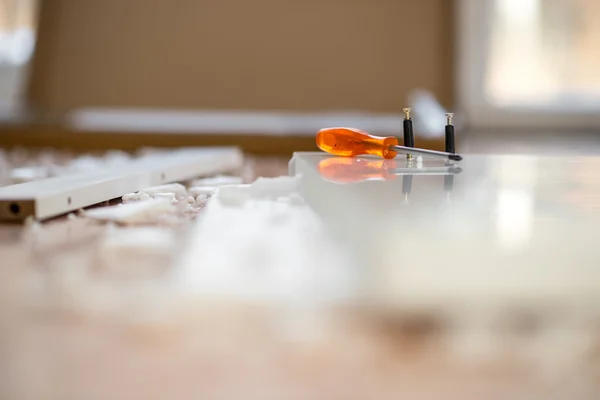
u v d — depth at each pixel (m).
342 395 0.41
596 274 0.61
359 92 2.99
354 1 2.98
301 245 0.80
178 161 1.36
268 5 2.99
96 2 2.96
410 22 2.97
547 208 0.85
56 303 0.59
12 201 0.92
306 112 2.99
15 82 2.99
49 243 0.84
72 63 2.96
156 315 0.56
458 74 3.01
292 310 0.56
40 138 2.68
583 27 3.04
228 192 1.06
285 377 0.45
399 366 0.46
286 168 1.67
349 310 0.56
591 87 3.04
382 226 0.76
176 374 0.46
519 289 0.59
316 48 2.99
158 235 0.85
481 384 0.43
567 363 0.45
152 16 2.99
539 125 3.05
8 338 0.51
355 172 1.05
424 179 1.01
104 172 1.16
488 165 1.18
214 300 0.59
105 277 0.68
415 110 2.87
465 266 0.62
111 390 0.43
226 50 3.01
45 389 0.43
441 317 0.53
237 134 2.61
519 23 3.04
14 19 2.99
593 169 1.15
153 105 3.00
